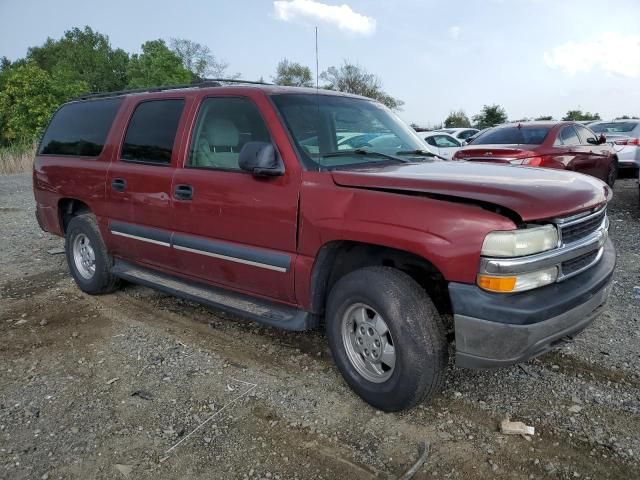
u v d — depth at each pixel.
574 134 9.33
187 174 4.12
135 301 5.25
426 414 3.20
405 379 3.00
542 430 3.03
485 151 8.30
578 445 2.89
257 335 4.36
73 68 57.19
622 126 13.79
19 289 5.68
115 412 3.27
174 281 4.60
